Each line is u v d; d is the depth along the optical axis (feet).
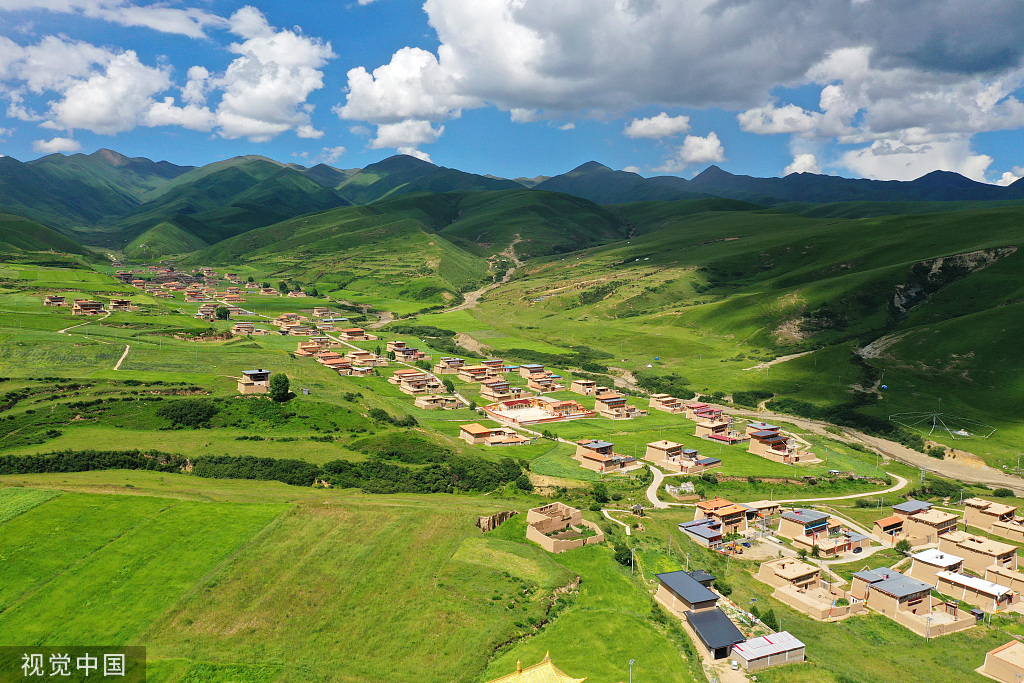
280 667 292.61
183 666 289.12
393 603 345.51
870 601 400.06
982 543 464.24
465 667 300.81
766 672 320.70
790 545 485.97
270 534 396.37
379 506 444.55
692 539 481.87
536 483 605.73
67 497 415.44
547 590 367.66
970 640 366.43
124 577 346.54
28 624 307.99
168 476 509.35
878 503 603.26
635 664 312.50
